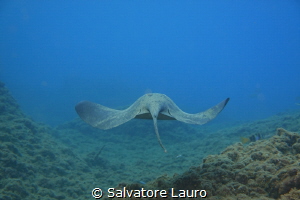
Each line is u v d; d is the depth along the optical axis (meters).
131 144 17.30
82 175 9.77
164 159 13.47
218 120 35.25
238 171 3.79
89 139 18.27
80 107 4.96
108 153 15.27
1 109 11.69
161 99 4.88
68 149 11.52
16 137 9.73
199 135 19.20
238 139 14.47
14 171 7.52
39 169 8.70
